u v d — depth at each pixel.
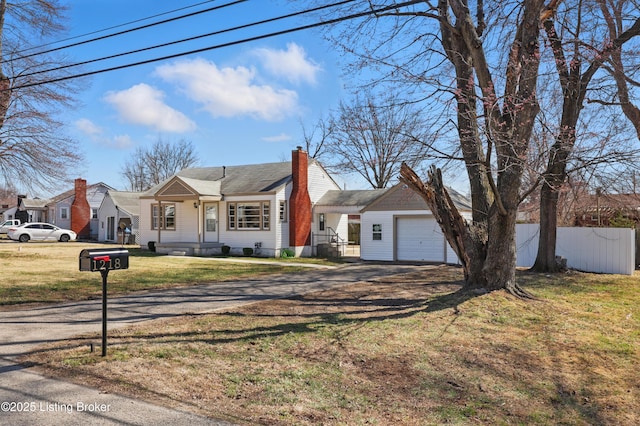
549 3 9.93
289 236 25.94
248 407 4.68
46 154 21.47
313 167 28.23
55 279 13.87
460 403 5.16
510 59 9.30
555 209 15.69
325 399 5.05
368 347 6.93
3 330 7.55
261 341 7.06
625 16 12.20
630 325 8.58
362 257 23.86
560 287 12.45
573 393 5.59
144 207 29.70
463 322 8.38
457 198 22.31
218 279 15.08
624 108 13.67
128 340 6.89
